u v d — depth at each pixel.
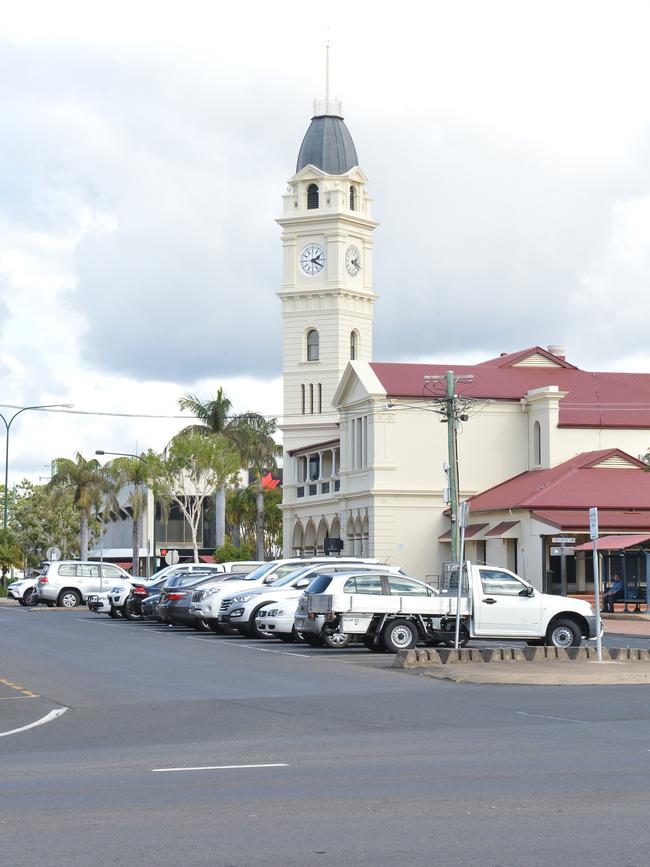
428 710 18.70
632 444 67.62
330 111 95.69
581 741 15.00
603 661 26.95
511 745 14.69
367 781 12.05
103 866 8.53
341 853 8.89
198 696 21.00
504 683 23.12
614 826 9.75
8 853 8.95
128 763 13.62
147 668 26.42
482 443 68.31
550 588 59.41
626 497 60.44
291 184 94.25
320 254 93.31
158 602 43.47
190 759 13.88
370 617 30.28
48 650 31.72
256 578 38.56
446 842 9.22
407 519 67.12
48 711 19.12
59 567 60.25
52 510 107.25
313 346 93.50
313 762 13.46
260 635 36.19
